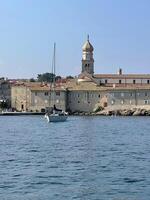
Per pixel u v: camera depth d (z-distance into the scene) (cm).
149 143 9625
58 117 19488
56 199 4416
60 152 7881
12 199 4419
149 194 4578
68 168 6028
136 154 7500
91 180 5219
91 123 18538
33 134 12656
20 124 18125
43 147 8819
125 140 10400
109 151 7988
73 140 10481
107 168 6009
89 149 8350
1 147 8838
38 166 6209
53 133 12988
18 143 9775
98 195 4556
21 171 5794
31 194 4588
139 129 14550
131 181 5150
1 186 4909
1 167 6109
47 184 5012
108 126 16312
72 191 4709
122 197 4478
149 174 5547
